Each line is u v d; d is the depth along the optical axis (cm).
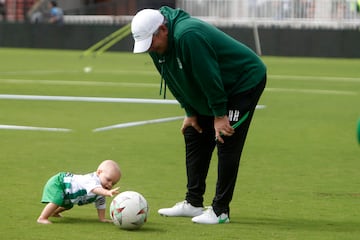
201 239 1762
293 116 4388
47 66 8169
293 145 3338
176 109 4569
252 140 3459
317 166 2836
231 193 1934
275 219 1995
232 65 1892
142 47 1816
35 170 2623
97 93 5453
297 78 7169
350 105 5022
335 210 2114
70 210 2030
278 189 2400
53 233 1786
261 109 4700
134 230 1831
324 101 5244
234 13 11188
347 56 10344
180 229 1859
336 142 3450
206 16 11281
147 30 1812
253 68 1908
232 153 1912
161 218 1983
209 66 1823
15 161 2784
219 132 1878
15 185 2361
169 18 1847
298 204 2186
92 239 1739
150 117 4178
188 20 1844
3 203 2105
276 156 3042
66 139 3338
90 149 3097
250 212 2075
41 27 11331
